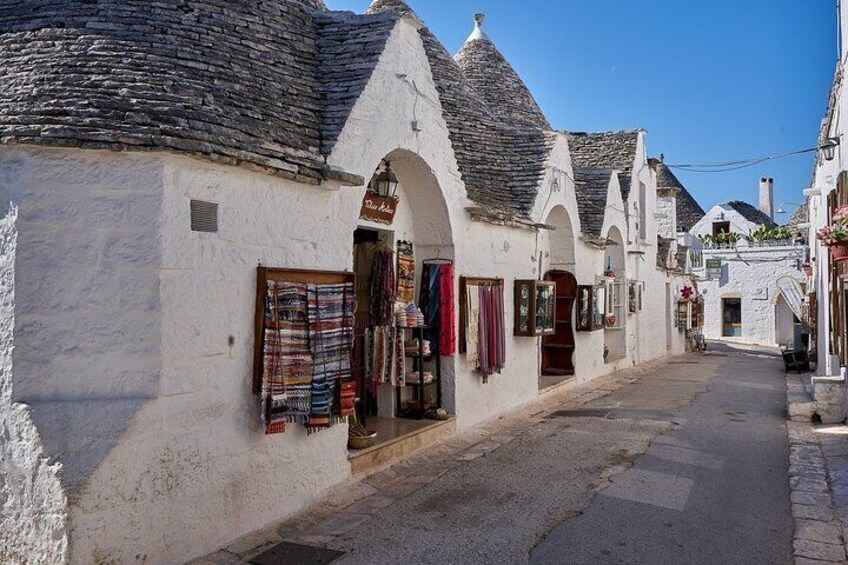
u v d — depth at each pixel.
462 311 9.73
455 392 9.62
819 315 15.67
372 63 7.47
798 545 5.57
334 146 6.69
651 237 22.48
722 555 5.41
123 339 4.89
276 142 6.12
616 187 18.12
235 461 5.66
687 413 11.68
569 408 12.27
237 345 5.69
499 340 10.68
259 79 6.56
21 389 4.73
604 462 8.20
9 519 4.77
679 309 26.88
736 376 17.73
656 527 6.00
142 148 4.89
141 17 6.14
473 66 16.11
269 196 6.03
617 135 21.02
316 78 7.40
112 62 5.55
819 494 6.94
